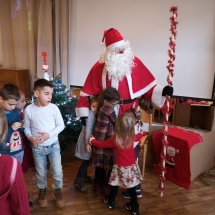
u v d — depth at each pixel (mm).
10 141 1594
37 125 1687
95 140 1794
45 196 1887
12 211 903
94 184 2117
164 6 2801
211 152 2535
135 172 1724
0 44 4223
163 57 2930
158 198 2051
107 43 1801
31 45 3785
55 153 1796
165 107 1868
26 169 1965
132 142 1646
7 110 1576
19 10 3793
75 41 3516
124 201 1991
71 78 3682
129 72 1823
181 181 2258
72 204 1936
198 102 3064
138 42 3051
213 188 2219
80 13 3377
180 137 2191
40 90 1632
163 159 1936
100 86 1911
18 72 3758
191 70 2799
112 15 3158
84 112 1926
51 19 3514
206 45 2656
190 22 2688
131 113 1796
